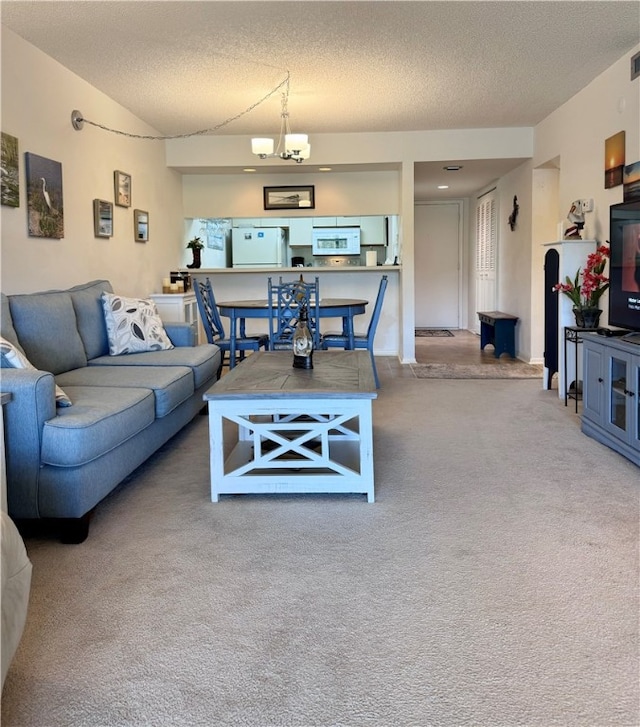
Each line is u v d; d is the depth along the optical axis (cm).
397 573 206
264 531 243
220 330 562
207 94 484
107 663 161
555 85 477
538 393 501
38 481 228
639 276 339
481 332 768
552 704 143
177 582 203
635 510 255
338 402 268
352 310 518
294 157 495
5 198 342
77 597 194
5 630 142
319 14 339
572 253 469
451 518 251
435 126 611
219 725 138
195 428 411
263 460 274
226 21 346
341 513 259
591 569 206
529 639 168
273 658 162
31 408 225
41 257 384
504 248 750
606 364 341
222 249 777
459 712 141
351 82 459
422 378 576
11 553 149
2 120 343
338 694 147
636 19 353
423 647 166
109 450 251
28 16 334
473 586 197
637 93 396
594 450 339
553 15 346
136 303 426
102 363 377
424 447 351
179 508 269
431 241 996
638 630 171
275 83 459
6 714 143
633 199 387
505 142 625
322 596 193
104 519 257
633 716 138
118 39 368
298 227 755
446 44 386
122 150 518
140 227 559
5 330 302
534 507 260
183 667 159
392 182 702
